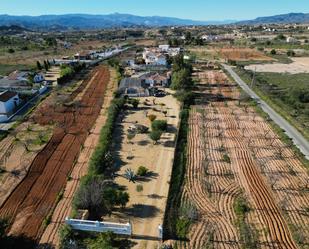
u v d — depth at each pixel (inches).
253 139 1784.0
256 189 1302.9
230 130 1910.7
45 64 3661.4
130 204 1181.7
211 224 1086.4
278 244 1003.9
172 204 1184.8
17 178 1331.2
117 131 1863.9
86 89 2805.1
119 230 1016.9
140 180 1346.0
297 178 1382.9
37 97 2509.8
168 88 2859.3
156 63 3932.1
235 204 1200.2
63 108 2245.3
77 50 6013.8
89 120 2025.1
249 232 1051.3
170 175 1387.8
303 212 1159.6
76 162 1477.6
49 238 1003.9
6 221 1002.7
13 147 1611.7
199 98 2561.5
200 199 1228.5
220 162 1519.4
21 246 960.3
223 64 4261.8
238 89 2834.6
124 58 4633.4
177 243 996.6
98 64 4128.9
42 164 1450.5
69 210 1139.3
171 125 1967.3
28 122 1966.0
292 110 2252.7
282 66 4205.2
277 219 1122.0
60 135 1775.3
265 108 2317.9
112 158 1505.9
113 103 2271.2
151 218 1107.3
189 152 1619.1
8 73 3506.4
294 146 1681.8
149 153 1590.8
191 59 4471.0
